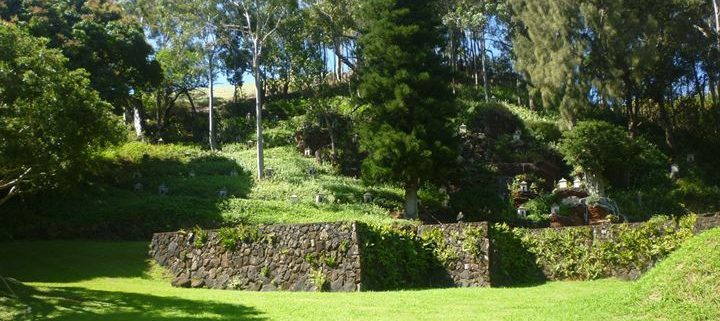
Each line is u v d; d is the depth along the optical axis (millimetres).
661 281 9391
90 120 13477
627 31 32188
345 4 35438
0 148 12180
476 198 28562
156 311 10875
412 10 28328
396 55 26844
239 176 30234
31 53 13203
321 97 38125
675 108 39438
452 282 14547
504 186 30172
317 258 13961
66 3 30359
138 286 14195
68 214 21406
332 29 36594
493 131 34500
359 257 13500
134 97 36438
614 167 30094
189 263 15484
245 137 39875
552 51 33281
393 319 9656
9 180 14430
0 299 11422
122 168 27938
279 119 43031
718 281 8719
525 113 38938
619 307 9219
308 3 34156
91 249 18062
